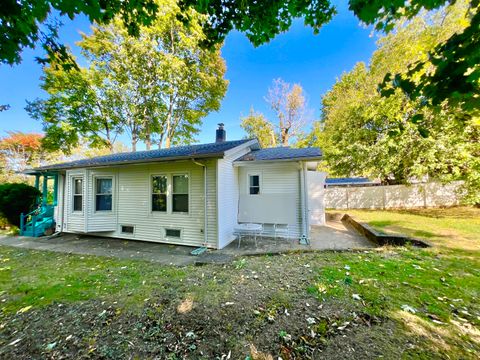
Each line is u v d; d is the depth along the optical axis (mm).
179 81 14922
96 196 7434
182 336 2205
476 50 1210
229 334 2201
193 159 5863
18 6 2002
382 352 1852
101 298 3031
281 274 3670
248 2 2504
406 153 10461
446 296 2744
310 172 9281
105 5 2379
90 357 1961
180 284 3432
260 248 5836
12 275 4027
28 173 8891
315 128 19281
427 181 12695
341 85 17234
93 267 4473
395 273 3484
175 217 6594
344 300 2707
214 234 6043
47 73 12180
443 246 4953
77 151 20172
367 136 12188
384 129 11320
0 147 17703
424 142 9273
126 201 7293
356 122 12883
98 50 13078
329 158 14250
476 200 8578
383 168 11281
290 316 2439
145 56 13719
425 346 1906
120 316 2578
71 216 7543
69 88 13047
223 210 6320
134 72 13922
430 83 1397
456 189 10812
